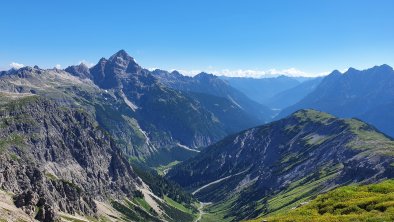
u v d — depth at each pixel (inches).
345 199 3245.6
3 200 7317.9
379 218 2529.5
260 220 3257.9
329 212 3034.0
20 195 7824.8
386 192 3277.6
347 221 2613.2
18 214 6811.0
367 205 2955.2
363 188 3472.0
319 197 3499.0
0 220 5836.6
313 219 2805.1
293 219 2950.3
